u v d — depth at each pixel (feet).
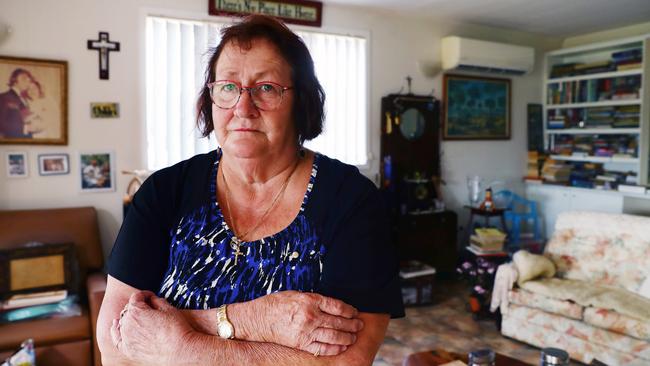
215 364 2.42
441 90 14.70
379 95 13.57
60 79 9.78
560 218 11.09
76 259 9.01
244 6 11.34
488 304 11.21
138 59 10.48
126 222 2.91
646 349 8.13
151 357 2.50
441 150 14.83
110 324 2.69
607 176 14.93
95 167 10.28
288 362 2.46
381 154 13.69
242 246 2.77
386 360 9.26
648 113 14.03
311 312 2.48
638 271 9.51
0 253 8.52
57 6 9.73
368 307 2.65
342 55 12.86
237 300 2.65
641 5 12.88
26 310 7.93
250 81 2.70
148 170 10.76
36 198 9.84
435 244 13.57
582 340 8.94
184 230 2.88
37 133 9.71
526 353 9.52
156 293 2.87
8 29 9.34
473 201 14.89
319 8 12.34
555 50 16.52
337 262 2.71
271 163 2.83
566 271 10.50
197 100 3.15
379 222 2.83
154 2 10.53
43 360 7.47
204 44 11.05
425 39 14.24
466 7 13.00
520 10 13.33
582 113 15.87
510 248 14.47
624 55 14.46
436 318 11.39
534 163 16.52
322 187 2.88
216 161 3.07
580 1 12.51
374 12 13.30
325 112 3.13
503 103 15.99
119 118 10.42
